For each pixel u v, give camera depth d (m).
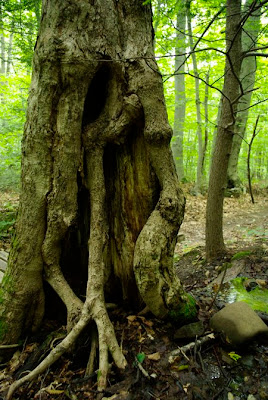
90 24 2.04
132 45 2.19
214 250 4.10
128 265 2.51
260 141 12.23
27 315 2.33
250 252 3.82
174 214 2.21
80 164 2.36
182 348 2.05
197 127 10.02
